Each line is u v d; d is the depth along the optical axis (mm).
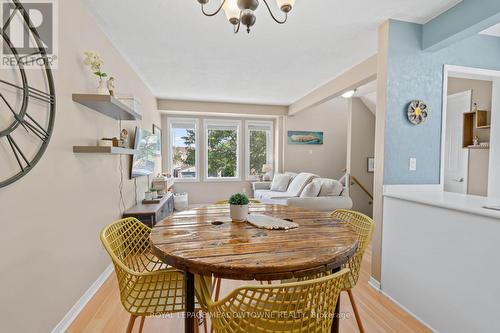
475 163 3342
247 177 6156
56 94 1570
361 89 4312
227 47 2654
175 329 1629
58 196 1587
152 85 4078
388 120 2111
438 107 2207
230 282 2211
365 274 2432
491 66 2291
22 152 1284
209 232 1288
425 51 2168
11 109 1211
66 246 1670
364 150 4949
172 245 1099
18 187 1263
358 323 1471
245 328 879
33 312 1362
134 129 3242
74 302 1759
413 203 1834
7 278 1196
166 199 3715
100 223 2193
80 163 1861
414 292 1814
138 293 1154
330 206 3758
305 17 2076
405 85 2131
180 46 2625
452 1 1853
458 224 1516
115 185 2557
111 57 2504
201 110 5234
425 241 1738
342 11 1987
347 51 2760
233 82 3912
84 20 1935
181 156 5844
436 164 2211
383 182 2125
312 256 990
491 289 1346
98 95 1794
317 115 6062
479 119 3105
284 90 4387
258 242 1143
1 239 1166
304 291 813
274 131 6293
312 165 6078
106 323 1674
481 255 1392
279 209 1880
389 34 2100
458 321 1511
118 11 1997
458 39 1953
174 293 1206
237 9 1456
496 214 1306
